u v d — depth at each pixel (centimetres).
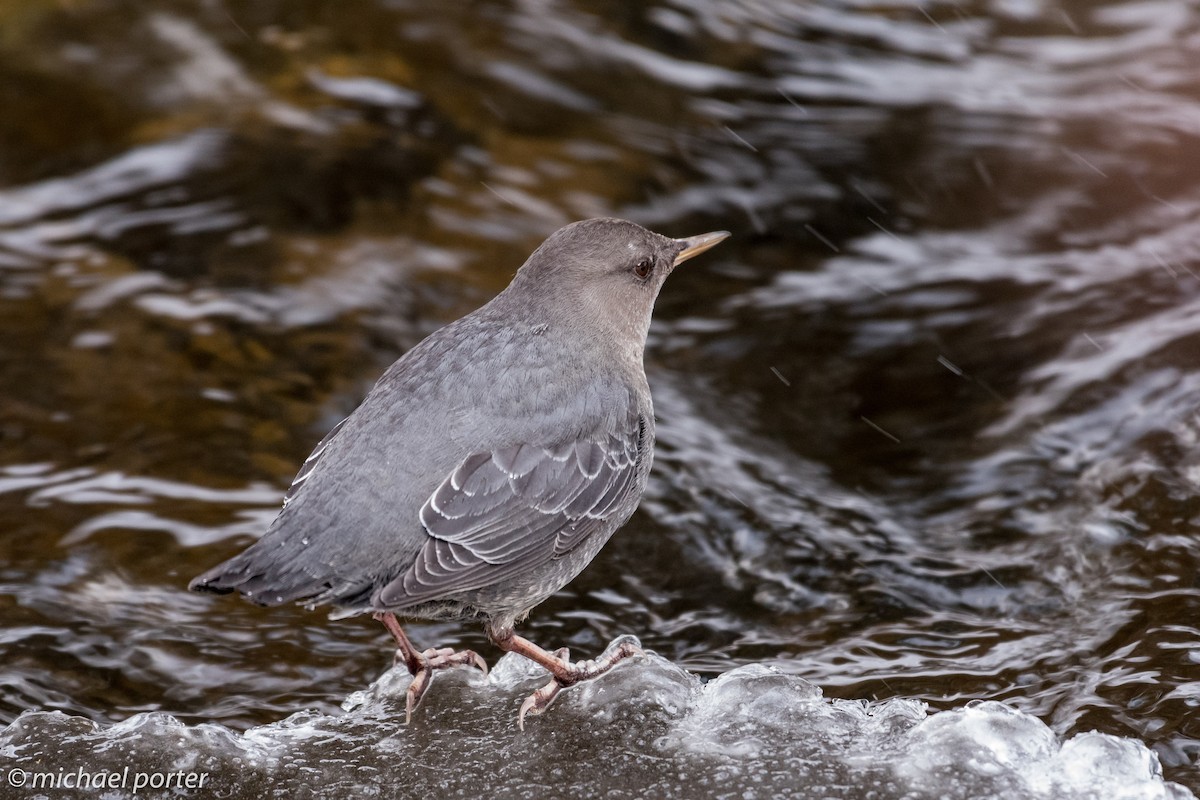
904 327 1247
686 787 665
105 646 852
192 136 1400
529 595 765
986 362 1184
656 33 1655
